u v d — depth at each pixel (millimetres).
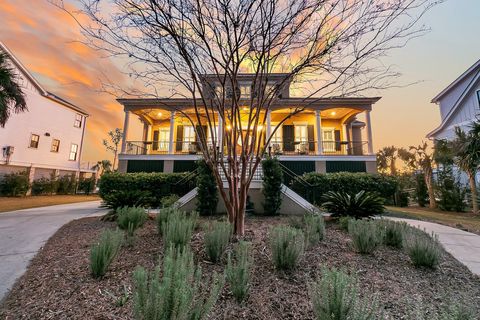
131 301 2062
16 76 9242
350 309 1492
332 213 5914
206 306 1582
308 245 3492
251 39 3680
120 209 4805
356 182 9281
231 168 4305
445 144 11172
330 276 1690
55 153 18750
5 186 14805
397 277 2703
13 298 2162
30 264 2967
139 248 3402
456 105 13500
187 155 11883
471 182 9742
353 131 16375
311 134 14805
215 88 4586
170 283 1462
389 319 1875
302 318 1901
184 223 3463
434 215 8773
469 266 3201
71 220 5941
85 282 2416
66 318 1842
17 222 5676
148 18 3348
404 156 15547
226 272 2242
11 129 15531
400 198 13117
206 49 3938
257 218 6457
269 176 7453
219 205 7609
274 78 4742
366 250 3367
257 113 4328
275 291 2307
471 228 5805
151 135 15328
